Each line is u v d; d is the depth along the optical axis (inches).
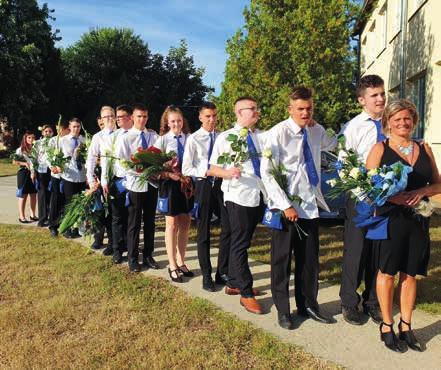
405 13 531.5
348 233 168.6
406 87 541.6
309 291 167.0
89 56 1608.0
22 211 338.0
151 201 224.8
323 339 152.4
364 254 166.4
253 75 451.2
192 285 203.5
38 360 136.9
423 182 141.2
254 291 193.2
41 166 314.7
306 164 161.6
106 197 227.8
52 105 1318.9
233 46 465.1
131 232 219.9
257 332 156.2
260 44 446.3
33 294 187.5
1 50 1080.2
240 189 174.4
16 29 1087.0
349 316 164.9
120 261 233.8
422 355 142.0
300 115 156.9
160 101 1684.3
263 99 442.9
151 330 156.9
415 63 504.1
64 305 175.3
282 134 158.4
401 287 148.9
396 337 146.6
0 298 185.0
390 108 143.7
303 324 163.8
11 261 233.5
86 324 161.3
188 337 152.0
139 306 176.2
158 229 313.6
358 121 166.4
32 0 1107.3
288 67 442.0
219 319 165.8
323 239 290.0
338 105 427.8
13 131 1256.8
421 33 484.7
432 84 451.5
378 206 141.8
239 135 173.8
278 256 161.0
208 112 199.3
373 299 170.9
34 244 268.5
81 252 252.4
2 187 559.2
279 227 157.2
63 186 282.5
